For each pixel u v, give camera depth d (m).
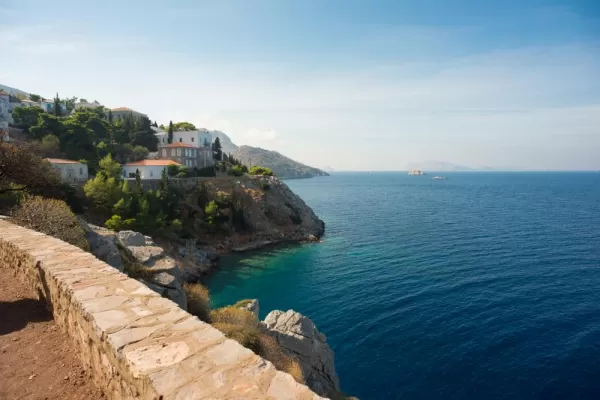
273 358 18.86
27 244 13.09
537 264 52.25
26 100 118.75
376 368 27.95
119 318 6.84
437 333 32.72
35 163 23.28
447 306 38.41
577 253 58.06
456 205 134.25
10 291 11.75
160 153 100.44
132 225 56.12
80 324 7.61
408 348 30.48
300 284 49.56
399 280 47.69
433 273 49.78
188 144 108.75
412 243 69.56
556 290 41.84
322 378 23.05
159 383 4.77
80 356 7.83
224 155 127.94
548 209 117.81
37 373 7.45
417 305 39.06
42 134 78.62
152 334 6.23
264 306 42.34
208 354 5.61
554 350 29.25
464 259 56.12
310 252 67.94
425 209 122.75
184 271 53.06
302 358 22.75
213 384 4.85
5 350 8.28
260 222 81.06
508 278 46.38
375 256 61.50
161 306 7.52
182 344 5.90
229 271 57.28
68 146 80.56
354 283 47.97
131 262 24.19
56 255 11.45
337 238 78.94
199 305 24.75
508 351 29.36
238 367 5.30
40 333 9.11
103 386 6.53
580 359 27.88
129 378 5.33
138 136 108.69
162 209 65.62
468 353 29.27
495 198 162.75
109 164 71.19
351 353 30.27
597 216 100.00
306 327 24.70
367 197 176.12
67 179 61.62
